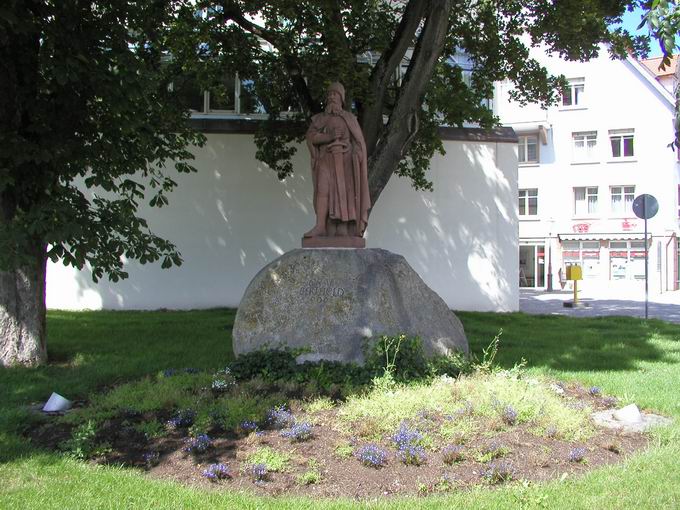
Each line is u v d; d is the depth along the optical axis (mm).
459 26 13266
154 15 9758
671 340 10609
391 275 7211
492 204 16531
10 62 7535
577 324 12961
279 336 6820
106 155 8055
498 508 3643
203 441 4605
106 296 15039
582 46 12648
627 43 12602
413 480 4148
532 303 21750
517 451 4562
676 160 32875
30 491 3879
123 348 9141
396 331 6809
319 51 10641
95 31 7488
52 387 6660
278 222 15531
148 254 8016
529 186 34781
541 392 5871
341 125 7688
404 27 11102
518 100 14836
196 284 15312
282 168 14766
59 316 13156
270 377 6176
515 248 16547
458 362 6801
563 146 34094
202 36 10273
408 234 16250
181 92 12602
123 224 7727
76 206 7543
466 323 12852
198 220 15344
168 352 8766
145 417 5266
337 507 3658
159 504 3701
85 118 8039
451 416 5023
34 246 8023
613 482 4051
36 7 7266
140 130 7969
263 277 7176
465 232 16422
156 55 11430
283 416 5023
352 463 4352
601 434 5113
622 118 32906
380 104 11305
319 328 6762
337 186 7605
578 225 33969
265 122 14430
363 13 11523
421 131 13922
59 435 5000
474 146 16484
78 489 3922
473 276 16422
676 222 32625
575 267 19469
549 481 4117
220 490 3982
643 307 19969
